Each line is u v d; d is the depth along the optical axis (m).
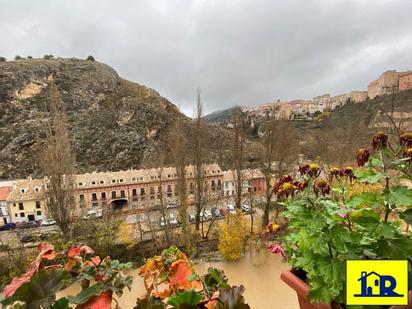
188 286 1.16
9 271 11.63
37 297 0.86
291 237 1.47
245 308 0.89
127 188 24.16
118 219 15.45
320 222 1.18
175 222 17.69
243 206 20.55
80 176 24.33
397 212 1.14
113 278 1.06
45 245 1.19
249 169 22.38
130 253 14.02
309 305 1.23
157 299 1.11
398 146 1.27
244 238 13.63
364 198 1.20
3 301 0.86
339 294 1.10
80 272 1.09
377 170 1.26
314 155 16.91
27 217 22.31
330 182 1.67
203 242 15.28
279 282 10.32
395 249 1.08
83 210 16.69
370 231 1.10
